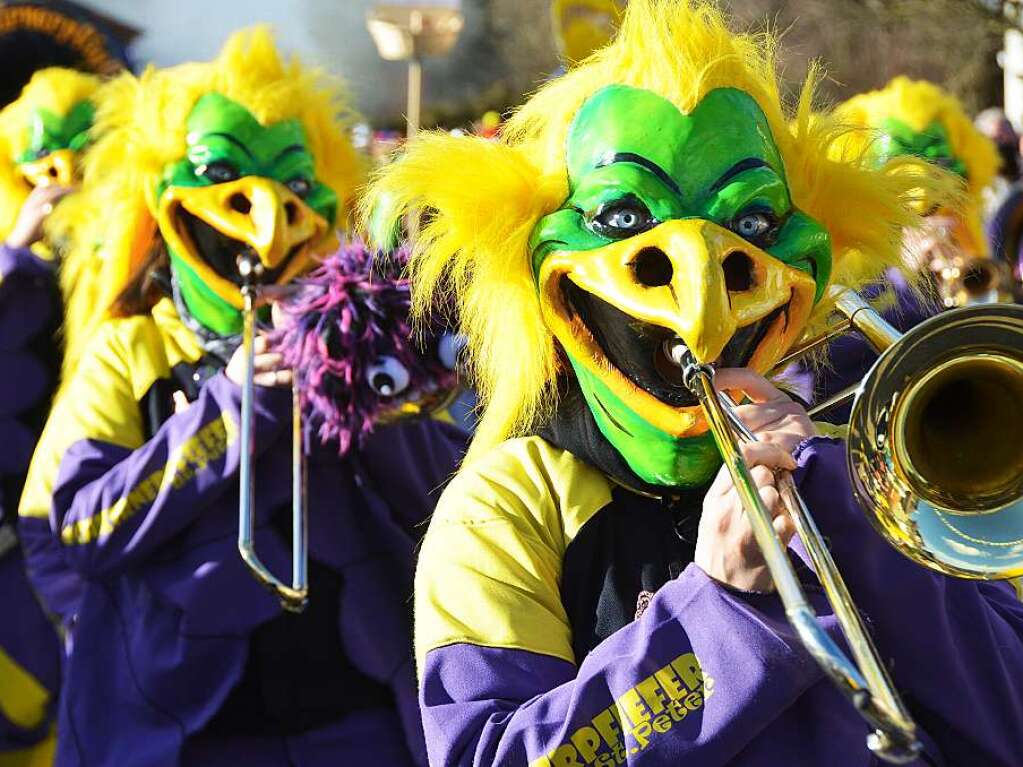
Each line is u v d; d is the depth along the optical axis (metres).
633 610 2.86
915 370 2.60
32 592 5.91
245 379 4.39
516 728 2.68
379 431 4.66
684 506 2.97
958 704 2.75
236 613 4.50
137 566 4.62
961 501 2.63
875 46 12.37
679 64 2.89
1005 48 13.18
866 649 2.39
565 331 2.93
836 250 3.12
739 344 2.88
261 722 4.48
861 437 2.59
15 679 5.91
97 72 7.39
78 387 4.87
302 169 4.89
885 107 6.32
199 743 4.45
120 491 4.55
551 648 2.83
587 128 2.94
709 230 2.78
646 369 2.86
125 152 5.00
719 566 2.70
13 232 5.99
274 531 4.58
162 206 4.82
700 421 2.85
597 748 2.64
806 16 11.84
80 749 4.51
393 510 4.74
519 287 3.02
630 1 2.97
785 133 3.04
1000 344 2.61
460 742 2.75
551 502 2.97
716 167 2.85
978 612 2.83
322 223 4.86
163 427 4.59
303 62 5.07
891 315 3.69
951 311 2.57
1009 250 7.41
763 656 2.62
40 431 5.91
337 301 4.19
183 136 4.86
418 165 3.03
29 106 6.66
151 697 4.48
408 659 4.60
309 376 4.26
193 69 5.01
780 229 2.91
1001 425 2.67
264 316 4.86
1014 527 2.62
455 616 2.86
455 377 4.21
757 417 2.79
